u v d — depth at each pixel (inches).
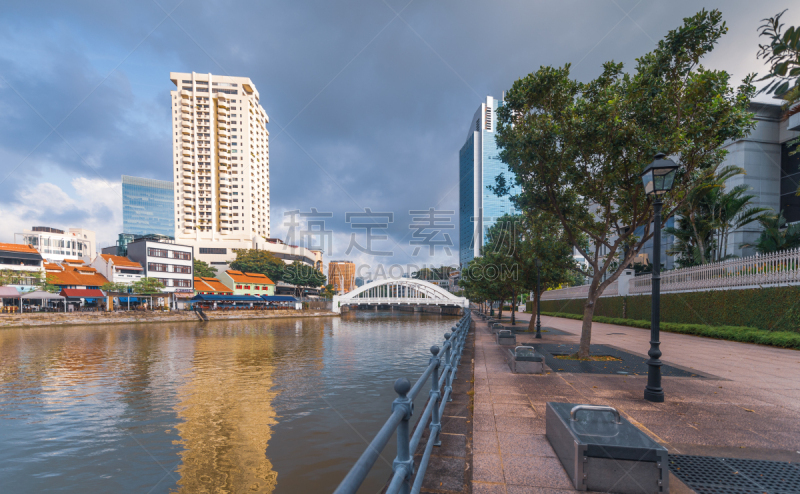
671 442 190.2
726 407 250.8
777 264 645.9
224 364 953.5
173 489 349.1
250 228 4667.8
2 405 597.0
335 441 447.8
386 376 812.6
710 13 353.7
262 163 5231.3
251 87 4862.2
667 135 380.2
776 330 620.7
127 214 5802.2
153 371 859.4
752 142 1066.7
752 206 1051.3
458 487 148.4
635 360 446.3
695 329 769.6
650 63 394.6
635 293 1148.5
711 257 1004.6
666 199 414.0
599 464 139.3
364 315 4028.1
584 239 672.4
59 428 495.5
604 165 426.9
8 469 386.6
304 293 4404.5
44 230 3048.7
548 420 192.2
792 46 64.8
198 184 4530.0
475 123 6466.5
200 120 4581.7
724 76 357.1
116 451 425.7
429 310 5017.2
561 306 1889.8
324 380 772.0
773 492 140.8
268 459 402.9
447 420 232.7
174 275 2716.5
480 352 547.2
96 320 2023.9
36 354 1083.9
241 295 3117.6
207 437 461.4
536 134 421.7
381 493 162.6
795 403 260.1
